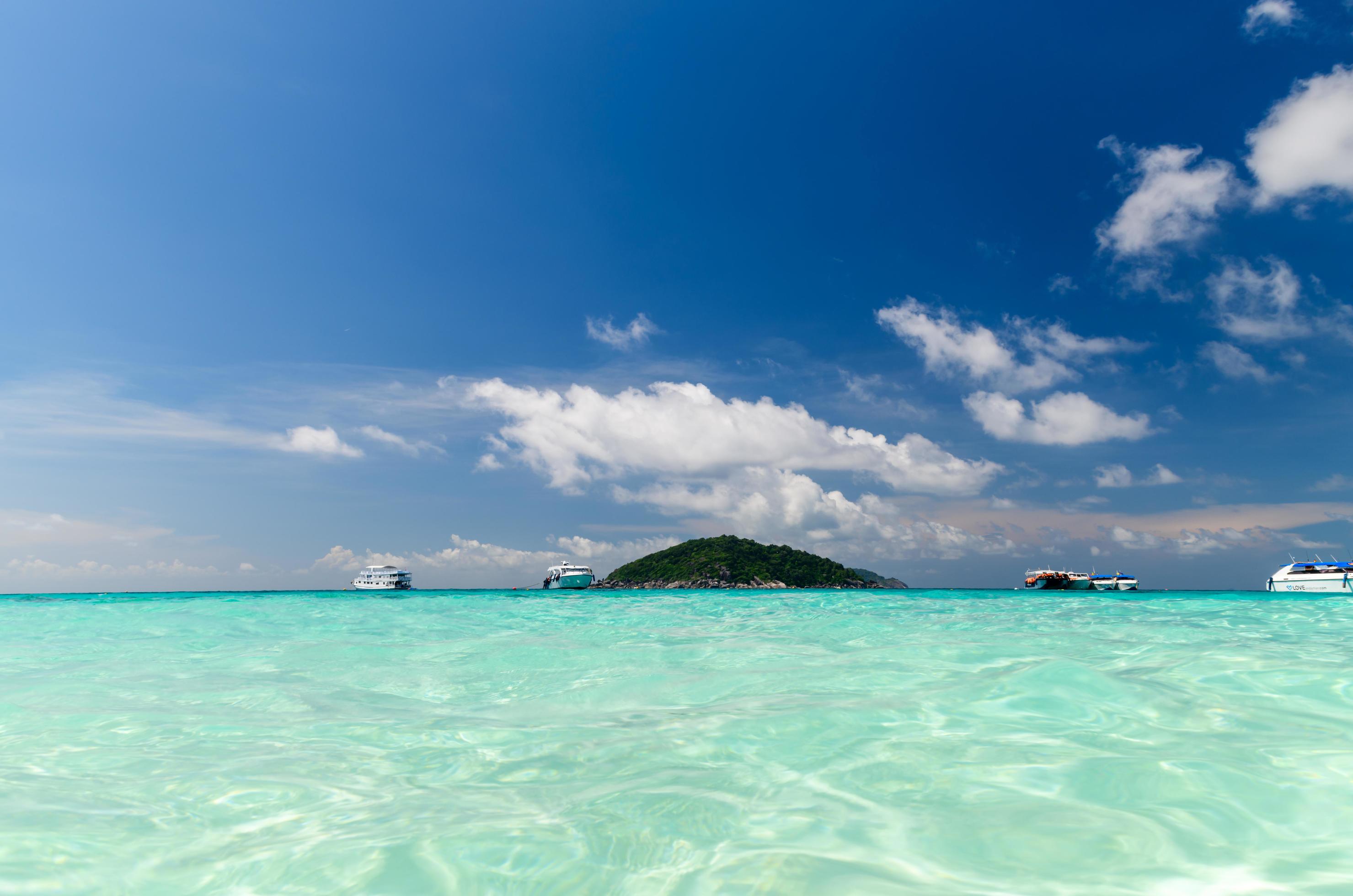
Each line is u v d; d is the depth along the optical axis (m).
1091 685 5.95
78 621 15.46
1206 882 2.46
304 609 19.77
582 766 4.06
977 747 4.20
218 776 3.97
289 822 3.24
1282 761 3.79
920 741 4.34
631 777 3.81
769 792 3.51
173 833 3.13
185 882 2.66
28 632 13.27
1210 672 6.48
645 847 2.88
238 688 7.02
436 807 3.42
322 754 4.43
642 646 10.25
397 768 4.10
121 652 10.15
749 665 8.16
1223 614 16.05
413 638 11.98
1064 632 11.36
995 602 23.80
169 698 6.50
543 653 9.61
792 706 5.54
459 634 12.63
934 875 2.55
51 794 3.66
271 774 4.00
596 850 2.87
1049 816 3.10
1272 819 3.03
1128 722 4.76
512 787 3.70
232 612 18.39
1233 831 2.91
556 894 2.51
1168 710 5.08
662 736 4.69
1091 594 31.11
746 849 2.83
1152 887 2.42
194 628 13.94
